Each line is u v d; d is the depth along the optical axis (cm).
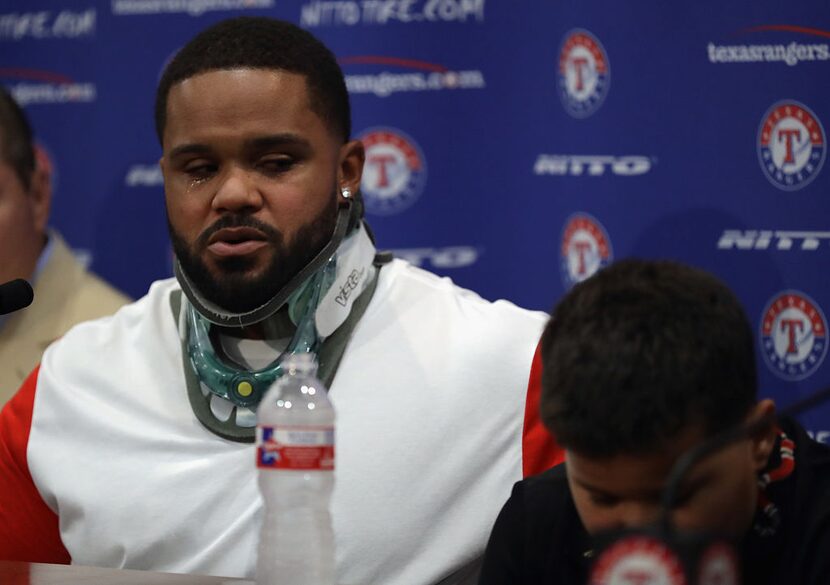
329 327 461
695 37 620
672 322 282
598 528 296
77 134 752
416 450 450
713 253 623
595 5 636
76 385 483
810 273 612
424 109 674
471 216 668
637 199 632
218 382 452
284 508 384
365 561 444
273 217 441
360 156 474
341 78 468
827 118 606
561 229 649
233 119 438
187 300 475
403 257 682
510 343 466
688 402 275
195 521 448
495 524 363
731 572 234
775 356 618
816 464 331
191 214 446
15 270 674
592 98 639
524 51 654
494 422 455
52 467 473
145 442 463
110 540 457
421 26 674
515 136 657
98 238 750
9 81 766
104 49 744
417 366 461
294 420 386
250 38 449
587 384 280
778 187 614
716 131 619
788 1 608
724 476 285
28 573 379
